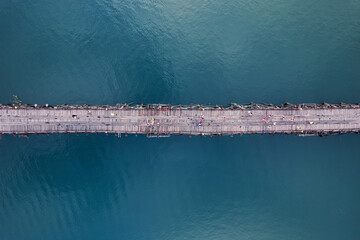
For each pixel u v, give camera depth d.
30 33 84.94
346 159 89.56
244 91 89.00
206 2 92.56
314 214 84.75
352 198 87.00
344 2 92.62
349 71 90.38
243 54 90.25
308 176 87.88
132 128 82.81
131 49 87.94
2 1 85.06
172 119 83.50
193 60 89.56
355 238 84.25
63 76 85.12
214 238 81.12
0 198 81.06
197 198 84.44
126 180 83.94
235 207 84.06
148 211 82.75
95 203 81.69
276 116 84.75
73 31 86.69
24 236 80.19
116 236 80.75
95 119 81.88
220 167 86.81
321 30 91.44
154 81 87.88
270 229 82.25
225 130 84.25
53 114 80.69
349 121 85.69
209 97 88.81
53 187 81.62
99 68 86.56
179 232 81.56
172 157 86.31
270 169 87.62
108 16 88.31
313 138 89.00
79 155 83.88
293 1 93.06
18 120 79.56
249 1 93.12
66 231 80.31
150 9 90.56
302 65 90.12
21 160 82.19
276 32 91.31
